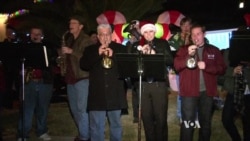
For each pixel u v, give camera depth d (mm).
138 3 13164
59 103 10828
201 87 5316
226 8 18250
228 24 17812
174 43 6980
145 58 4918
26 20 12531
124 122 8172
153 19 13750
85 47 5832
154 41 5559
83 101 6066
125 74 5047
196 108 5344
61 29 13086
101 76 5418
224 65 5418
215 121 8047
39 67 5965
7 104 6730
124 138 6992
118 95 5457
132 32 5762
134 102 7883
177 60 5320
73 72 6195
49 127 7980
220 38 14117
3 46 5738
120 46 5551
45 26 12750
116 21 9328
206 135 5383
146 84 5414
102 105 5387
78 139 6516
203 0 19500
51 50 6586
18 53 5770
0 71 6277
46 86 6641
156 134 5551
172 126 7801
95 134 5523
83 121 6141
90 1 12805
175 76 6941
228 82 5699
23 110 6234
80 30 6285
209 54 5320
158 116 5473
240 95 5414
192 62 5199
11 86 6645
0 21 13305
